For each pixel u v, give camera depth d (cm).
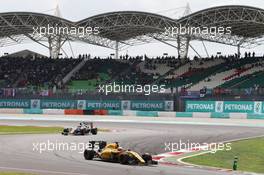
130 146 2959
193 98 6366
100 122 5688
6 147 2736
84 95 6969
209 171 1966
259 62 7362
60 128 4709
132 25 6988
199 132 4178
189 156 2520
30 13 7056
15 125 5094
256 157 2528
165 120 5922
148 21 6950
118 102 6781
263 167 2205
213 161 2352
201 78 7262
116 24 7094
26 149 2647
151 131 4328
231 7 6106
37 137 3516
